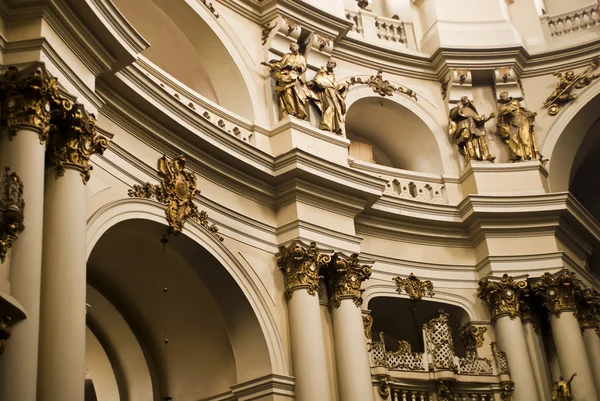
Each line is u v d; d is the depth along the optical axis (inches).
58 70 427.2
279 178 594.2
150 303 595.5
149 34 653.9
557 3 855.7
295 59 642.8
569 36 796.6
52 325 388.5
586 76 765.9
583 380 665.0
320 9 669.3
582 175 883.4
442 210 698.2
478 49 755.4
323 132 632.4
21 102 402.0
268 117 629.9
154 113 514.3
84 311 402.9
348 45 730.8
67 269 402.0
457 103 756.6
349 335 592.1
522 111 749.3
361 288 644.1
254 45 651.5
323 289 607.5
